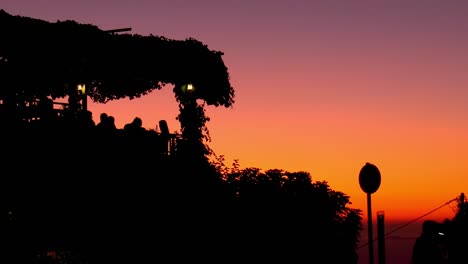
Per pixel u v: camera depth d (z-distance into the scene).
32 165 18.95
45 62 21.45
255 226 22.77
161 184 21.19
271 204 23.20
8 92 20.34
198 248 21.28
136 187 20.55
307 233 23.47
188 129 24.53
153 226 20.50
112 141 20.47
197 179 22.22
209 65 24.91
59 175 19.23
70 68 22.19
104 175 20.00
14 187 18.52
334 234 24.06
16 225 18.17
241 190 23.31
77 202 19.31
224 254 21.98
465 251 15.33
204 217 21.77
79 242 18.98
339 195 24.66
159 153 21.77
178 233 21.02
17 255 17.86
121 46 23.19
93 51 22.41
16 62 20.83
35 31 21.00
